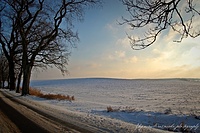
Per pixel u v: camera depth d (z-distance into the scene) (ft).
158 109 54.54
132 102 85.25
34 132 21.07
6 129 22.09
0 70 215.31
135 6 17.95
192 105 68.23
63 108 47.34
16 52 115.85
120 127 25.12
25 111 35.68
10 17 93.97
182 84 281.74
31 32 86.53
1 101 52.01
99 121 28.99
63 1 77.97
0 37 109.60
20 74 109.91
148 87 230.68
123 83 332.39
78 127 23.90
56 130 22.02
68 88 237.25
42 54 94.17
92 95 132.26
